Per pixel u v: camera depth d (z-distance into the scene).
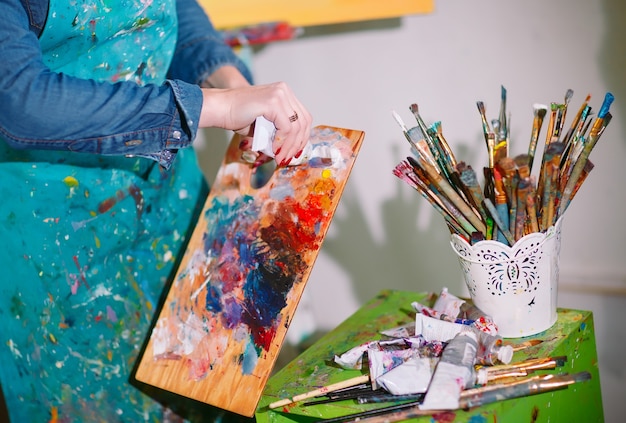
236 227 1.10
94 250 1.19
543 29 1.60
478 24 1.67
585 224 1.65
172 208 1.28
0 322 1.23
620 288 1.62
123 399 1.26
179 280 1.13
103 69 1.13
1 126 0.94
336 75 1.89
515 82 1.67
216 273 1.09
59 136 0.94
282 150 1.02
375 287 1.99
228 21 1.73
